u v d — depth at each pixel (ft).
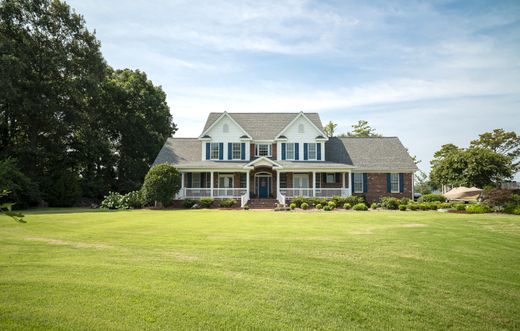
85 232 40.57
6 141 107.55
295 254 28.60
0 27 96.99
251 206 94.17
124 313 16.28
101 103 133.39
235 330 14.97
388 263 26.09
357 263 25.94
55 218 57.93
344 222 51.78
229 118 109.60
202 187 106.83
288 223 50.31
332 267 24.75
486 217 59.88
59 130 105.70
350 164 106.63
